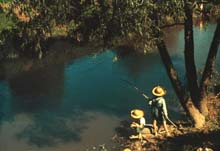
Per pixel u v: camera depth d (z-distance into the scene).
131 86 20.44
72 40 13.79
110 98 19.16
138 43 11.72
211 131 15.10
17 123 17.17
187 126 15.77
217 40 14.75
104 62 23.70
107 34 11.88
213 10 11.97
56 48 24.50
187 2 10.59
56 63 23.47
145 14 10.37
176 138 14.95
